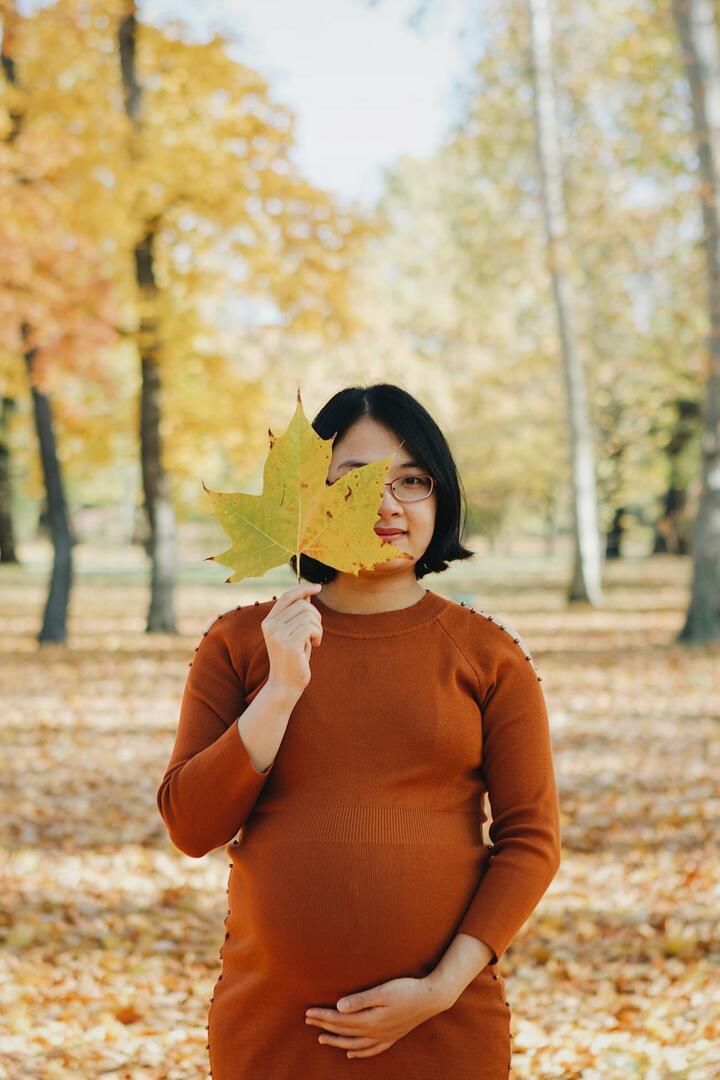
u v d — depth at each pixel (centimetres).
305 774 173
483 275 2186
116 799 657
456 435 2661
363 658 177
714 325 1281
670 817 595
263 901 171
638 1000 369
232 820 171
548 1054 332
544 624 1623
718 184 1255
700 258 1599
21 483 3525
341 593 187
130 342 1495
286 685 165
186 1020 363
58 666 1203
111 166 1342
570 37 1788
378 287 2202
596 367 2248
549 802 179
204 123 1450
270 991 171
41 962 407
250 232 1411
